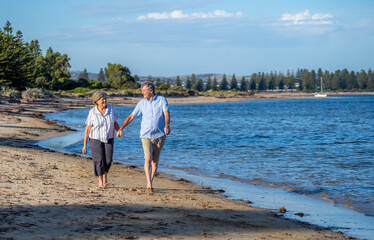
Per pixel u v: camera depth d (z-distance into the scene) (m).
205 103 95.25
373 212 6.40
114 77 133.88
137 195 6.65
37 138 17.08
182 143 17.59
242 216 5.75
